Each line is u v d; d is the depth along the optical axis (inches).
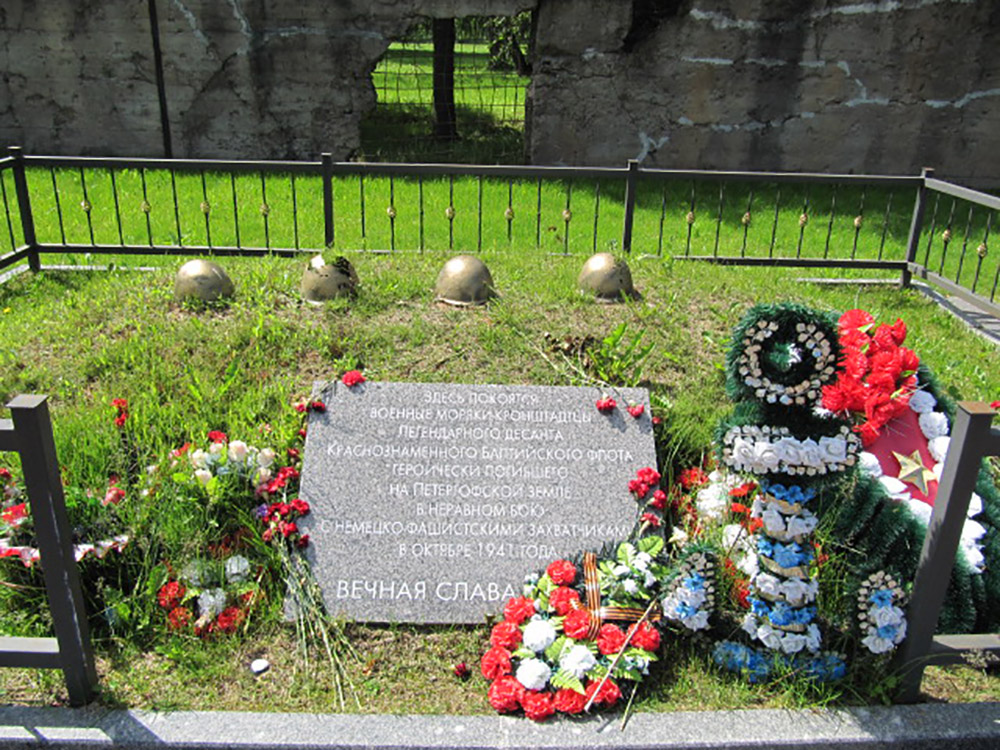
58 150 443.2
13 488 147.1
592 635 128.6
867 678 125.1
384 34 419.8
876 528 140.9
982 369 222.2
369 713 119.3
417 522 142.9
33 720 116.0
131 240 309.7
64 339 187.0
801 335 112.0
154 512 145.6
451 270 197.3
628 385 168.4
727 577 138.6
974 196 253.9
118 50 424.2
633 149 433.1
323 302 195.3
